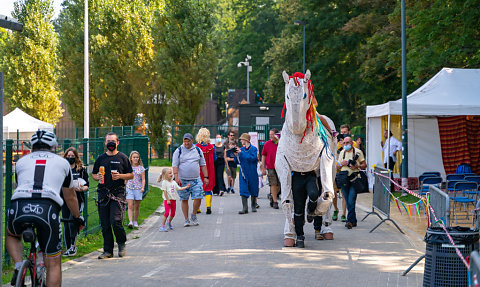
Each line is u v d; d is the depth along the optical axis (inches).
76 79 1744.6
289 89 379.6
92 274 332.5
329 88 1967.3
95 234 495.2
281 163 410.3
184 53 1512.1
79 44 1721.2
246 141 622.8
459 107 773.3
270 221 560.1
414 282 303.9
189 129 1524.4
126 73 1640.0
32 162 232.5
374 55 1497.3
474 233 269.3
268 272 332.5
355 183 508.1
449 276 268.8
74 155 387.5
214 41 1545.3
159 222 576.4
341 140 541.3
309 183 406.0
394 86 1649.9
